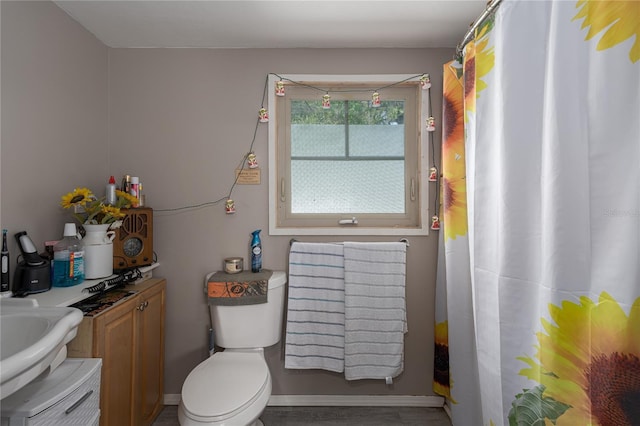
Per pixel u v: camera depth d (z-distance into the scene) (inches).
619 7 27.8
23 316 36.2
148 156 71.8
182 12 59.1
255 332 65.2
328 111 73.7
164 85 71.8
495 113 46.4
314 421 67.4
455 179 62.3
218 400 47.8
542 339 35.8
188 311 72.2
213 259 72.4
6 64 46.7
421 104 71.8
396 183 73.7
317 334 69.6
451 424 66.8
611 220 28.6
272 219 71.9
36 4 51.8
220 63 72.1
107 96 71.2
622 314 27.8
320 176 74.0
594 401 30.0
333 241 72.4
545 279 35.0
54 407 34.0
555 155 33.4
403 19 61.6
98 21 61.7
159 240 72.1
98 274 55.0
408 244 72.4
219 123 72.1
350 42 70.1
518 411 39.3
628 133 27.4
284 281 68.3
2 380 24.5
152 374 63.8
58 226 56.7
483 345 48.8
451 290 62.9
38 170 52.6
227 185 72.3
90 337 45.6
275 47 72.1
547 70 36.2
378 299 68.9
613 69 28.3
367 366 68.5
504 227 41.2
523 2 38.9
